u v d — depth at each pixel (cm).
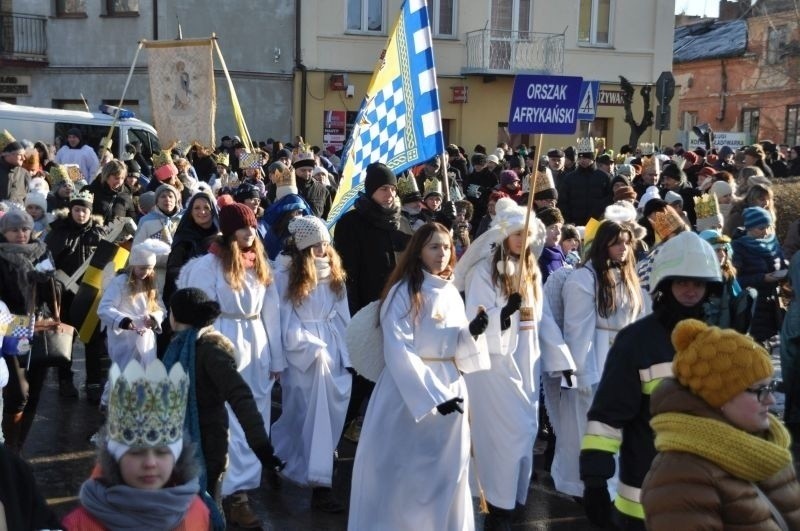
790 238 966
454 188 1570
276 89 2766
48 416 877
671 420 329
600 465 421
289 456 696
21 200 1249
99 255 834
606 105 3083
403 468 542
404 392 526
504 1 2944
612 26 3066
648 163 1476
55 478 722
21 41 2816
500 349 607
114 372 336
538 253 641
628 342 427
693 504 317
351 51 2802
